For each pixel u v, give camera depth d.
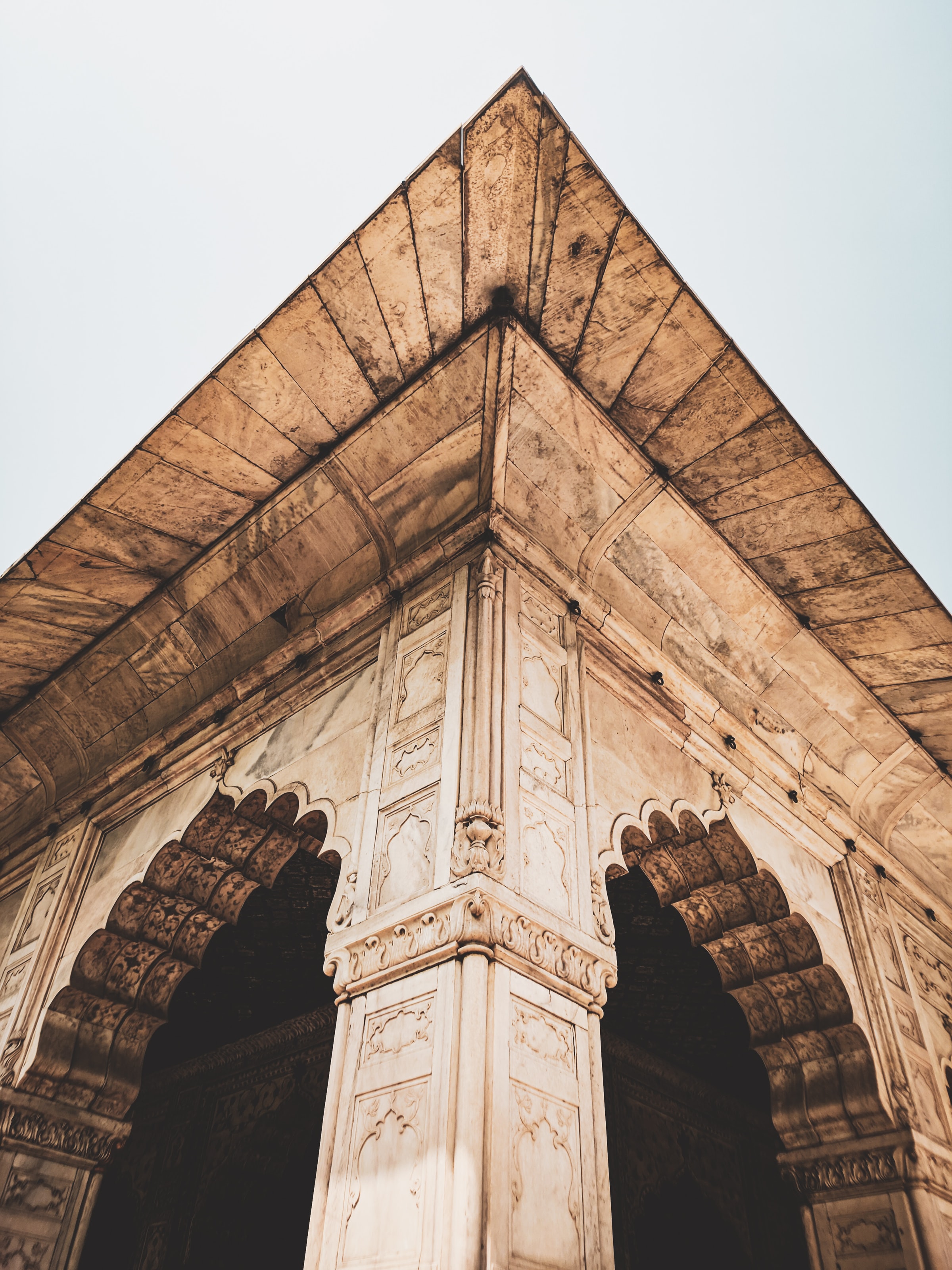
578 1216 2.71
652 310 4.25
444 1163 2.50
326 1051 7.77
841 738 6.25
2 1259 4.33
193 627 5.75
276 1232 7.25
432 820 3.42
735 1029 7.93
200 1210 7.68
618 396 4.65
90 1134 4.85
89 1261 8.11
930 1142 4.75
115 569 5.45
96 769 6.39
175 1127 8.50
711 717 5.30
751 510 5.12
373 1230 2.60
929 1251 4.26
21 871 6.38
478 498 4.55
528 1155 2.66
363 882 3.51
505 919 3.03
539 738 3.81
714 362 4.45
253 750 5.00
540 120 3.52
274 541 5.28
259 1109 7.96
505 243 3.99
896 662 5.77
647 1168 7.96
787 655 5.81
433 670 4.02
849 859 5.90
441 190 3.77
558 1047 3.00
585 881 3.56
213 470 4.93
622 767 4.36
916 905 6.56
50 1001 4.91
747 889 5.07
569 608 4.56
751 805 5.26
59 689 6.32
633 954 6.87
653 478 4.96
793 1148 4.91
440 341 4.39
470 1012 2.76
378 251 4.01
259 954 7.12
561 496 4.77
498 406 4.38
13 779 6.90
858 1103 4.79
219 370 4.43
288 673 5.09
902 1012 5.42
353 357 4.46
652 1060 8.52
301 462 4.96
